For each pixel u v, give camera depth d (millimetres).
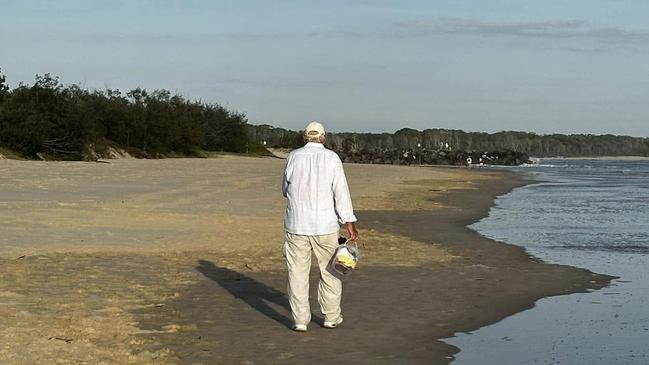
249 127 102312
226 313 8539
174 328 7754
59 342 6949
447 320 8391
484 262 12820
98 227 16016
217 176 38250
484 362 6750
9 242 13375
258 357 6797
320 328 7941
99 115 64125
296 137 120688
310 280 10922
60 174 33719
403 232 17406
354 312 8688
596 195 33625
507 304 9305
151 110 71188
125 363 6438
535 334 7812
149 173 38531
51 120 52781
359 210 23578
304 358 6797
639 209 25078
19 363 6270
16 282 9789
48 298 8914
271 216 19922
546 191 36906
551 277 11320
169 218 18422
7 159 47031
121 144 65000
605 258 13547
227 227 17047
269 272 11289
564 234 17484
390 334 7727
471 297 9680
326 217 7707
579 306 9258
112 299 9031
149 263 11789
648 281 11055
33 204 20141
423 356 6934
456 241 15828
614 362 6754
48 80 55250
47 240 13828
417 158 109750
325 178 7695
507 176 57062
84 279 10219
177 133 72312
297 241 7730
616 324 8281
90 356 6562
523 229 18594
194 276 10812
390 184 39469
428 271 11688
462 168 81875
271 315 8484
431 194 32531
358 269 11766
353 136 165625
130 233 15359
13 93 53219
